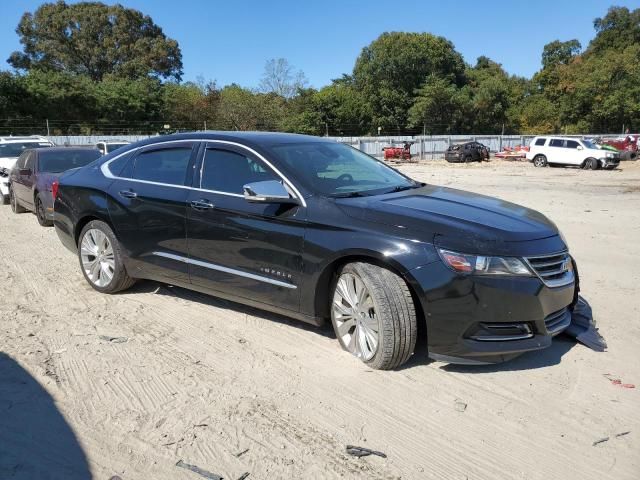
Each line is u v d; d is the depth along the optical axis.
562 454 3.06
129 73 64.88
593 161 29.03
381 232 3.88
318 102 57.78
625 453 3.08
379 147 39.84
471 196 4.80
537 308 3.76
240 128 52.56
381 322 3.84
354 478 2.85
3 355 4.21
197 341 4.52
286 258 4.28
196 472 2.88
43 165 10.45
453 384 3.82
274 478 2.84
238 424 3.31
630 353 4.34
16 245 8.31
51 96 45.78
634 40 86.75
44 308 5.30
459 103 61.03
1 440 3.13
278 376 3.92
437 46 67.88
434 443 3.15
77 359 4.17
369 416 3.42
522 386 3.80
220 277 4.73
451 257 3.67
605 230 9.73
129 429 3.25
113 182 5.55
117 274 5.55
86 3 66.06
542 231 4.03
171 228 5.00
